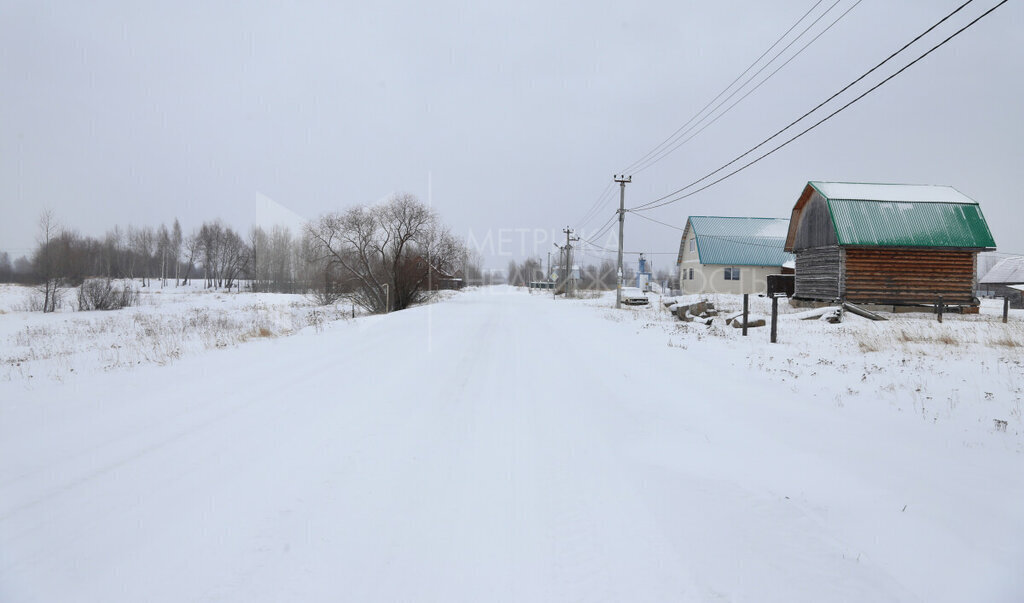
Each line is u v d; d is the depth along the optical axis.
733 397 7.12
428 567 2.99
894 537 3.23
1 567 2.94
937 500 3.73
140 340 14.58
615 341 13.50
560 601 2.68
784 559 3.04
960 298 24.62
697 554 3.12
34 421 5.87
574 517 3.61
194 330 18.56
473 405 6.72
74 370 9.27
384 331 16.12
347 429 5.62
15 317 27.58
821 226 26.12
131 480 4.19
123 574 2.89
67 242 41.09
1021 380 7.92
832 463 4.52
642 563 3.03
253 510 3.68
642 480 4.26
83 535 3.31
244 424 5.79
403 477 4.30
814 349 12.41
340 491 4.01
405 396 7.20
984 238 24.23
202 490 4.00
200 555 3.09
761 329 17.47
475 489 4.08
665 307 27.45
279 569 2.96
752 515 3.59
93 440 5.20
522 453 4.91
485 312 25.48
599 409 6.53
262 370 9.19
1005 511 3.54
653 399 7.04
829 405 6.63
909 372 8.83
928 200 25.45
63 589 2.74
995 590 2.67
